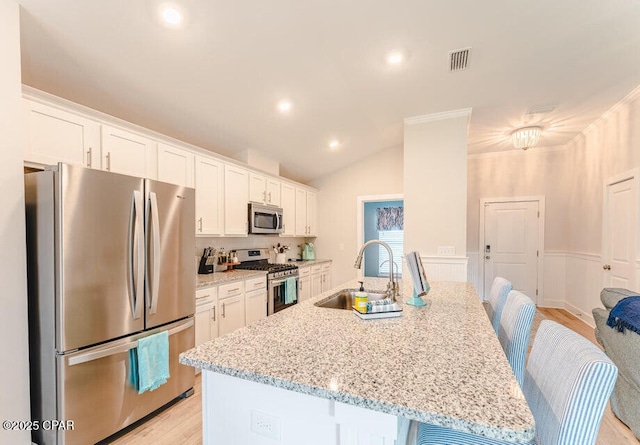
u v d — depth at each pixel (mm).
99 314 1773
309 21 2057
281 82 2719
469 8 1956
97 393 1762
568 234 4875
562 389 898
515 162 5164
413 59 2508
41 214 1674
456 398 773
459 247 3459
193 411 2176
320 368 950
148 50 2080
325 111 3369
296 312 1626
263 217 3975
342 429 889
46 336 1664
